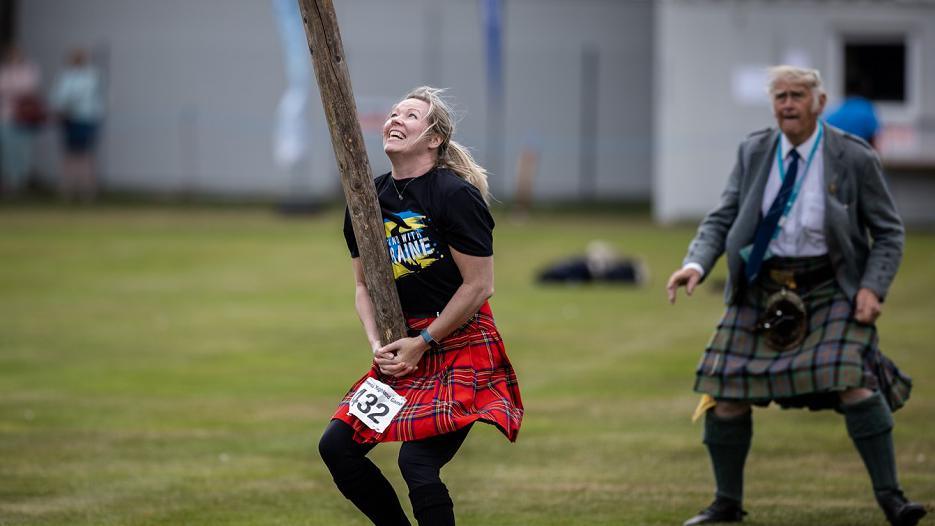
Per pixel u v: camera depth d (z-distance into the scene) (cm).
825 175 1253
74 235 4359
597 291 3256
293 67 5219
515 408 1060
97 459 1576
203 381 2084
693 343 2466
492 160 5981
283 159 5294
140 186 6147
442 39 5969
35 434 1706
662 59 5066
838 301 1245
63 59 6144
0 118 5578
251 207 5556
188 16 6072
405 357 1040
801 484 1449
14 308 2886
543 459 1592
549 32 5959
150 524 1298
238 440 1684
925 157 4800
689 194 5066
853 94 1969
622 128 5969
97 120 5609
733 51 4981
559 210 5534
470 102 5978
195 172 6112
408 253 1055
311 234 4525
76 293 3133
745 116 5003
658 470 1530
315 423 1789
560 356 2323
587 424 1781
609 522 1309
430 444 1033
